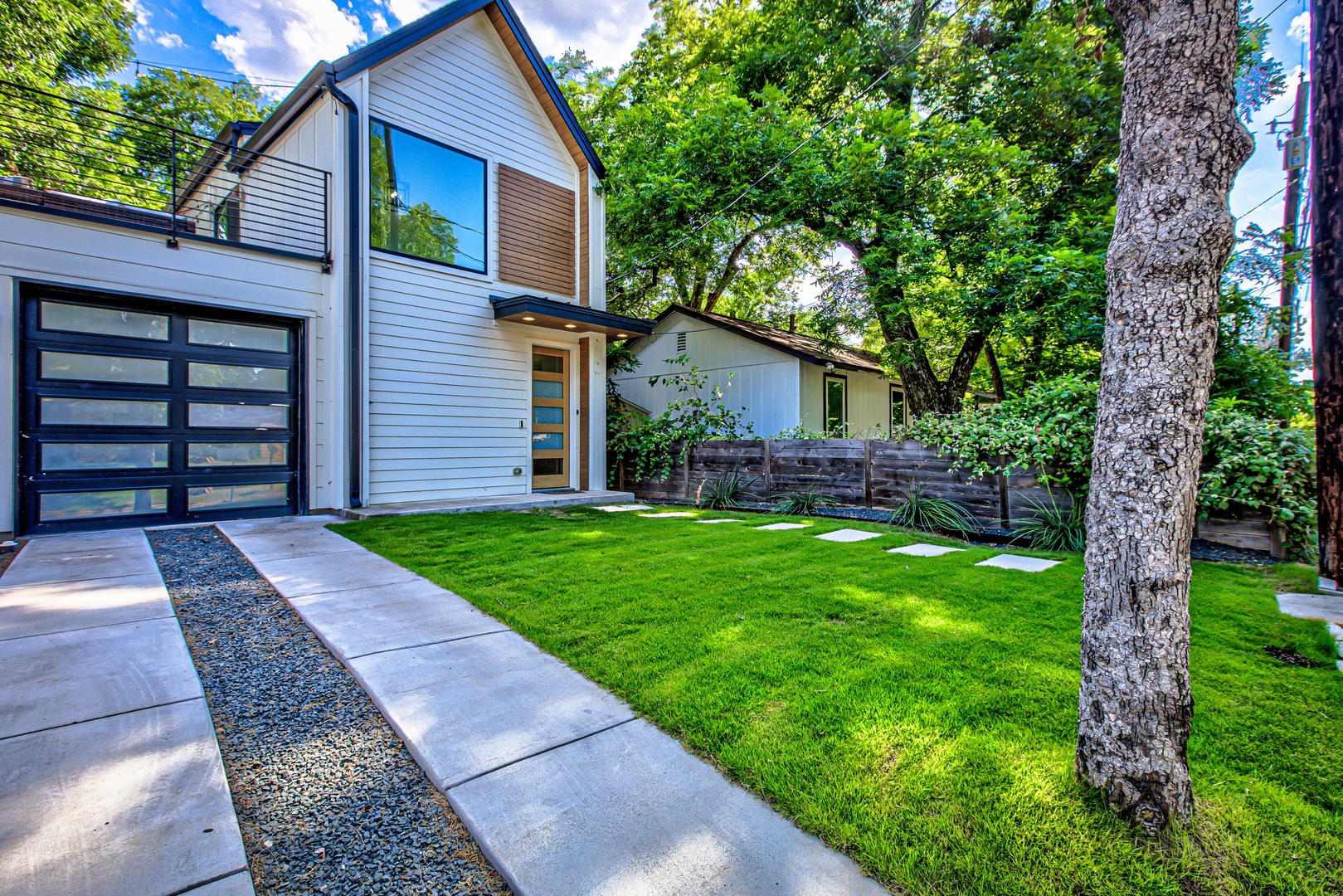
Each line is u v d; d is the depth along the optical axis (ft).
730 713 7.18
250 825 5.38
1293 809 5.35
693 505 28.27
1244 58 27.73
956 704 7.33
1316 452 13.16
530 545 16.98
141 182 38.83
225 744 6.74
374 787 5.98
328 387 22.03
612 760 6.32
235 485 20.34
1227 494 16.71
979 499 20.84
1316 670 8.46
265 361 20.93
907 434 23.93
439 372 25.02
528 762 6.28
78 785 5.78
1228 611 11.19
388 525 19.90
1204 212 5.03
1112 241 5.65
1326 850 4.85
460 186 25.88
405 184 24.08
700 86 40.65
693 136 33.78
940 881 4.57
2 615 10.55
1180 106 5.13
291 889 4.62
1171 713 5.13
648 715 7.29
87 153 35.76
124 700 7.57
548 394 29.48
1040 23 33.40
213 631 10.19
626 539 18.08
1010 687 7.78
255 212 23.32
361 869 4.87
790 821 5.35
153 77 56.44
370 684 8.11
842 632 9.91
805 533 19.70
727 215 36.09
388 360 23.38
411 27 23.31
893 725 6.82
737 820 5.36
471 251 26.30
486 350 26.68
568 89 52.39
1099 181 35.19
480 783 5.88
